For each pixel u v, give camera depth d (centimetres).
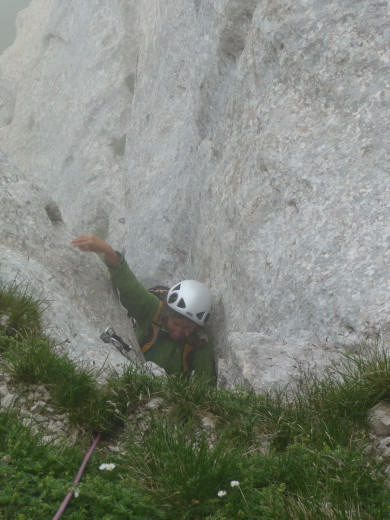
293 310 263
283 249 279
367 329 231
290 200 286
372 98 271
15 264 270
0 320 227
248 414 198
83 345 251
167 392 209
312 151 283
